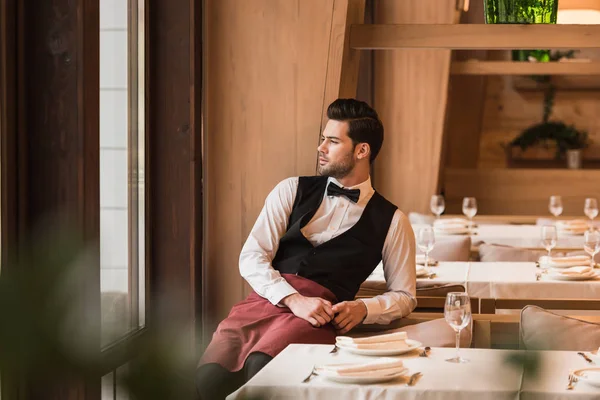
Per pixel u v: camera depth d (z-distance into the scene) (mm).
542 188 9797
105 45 3350
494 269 4504
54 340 337
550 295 4074
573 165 9992
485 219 7809
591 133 10469
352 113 3305
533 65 8367
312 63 4156
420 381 2043
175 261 3939
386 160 7812
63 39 2691
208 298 4273
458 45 4355
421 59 7652
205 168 4262
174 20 3877
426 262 4488
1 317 323
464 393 1950
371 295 3564
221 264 4277
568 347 2473
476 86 10117
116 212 3506
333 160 3299
